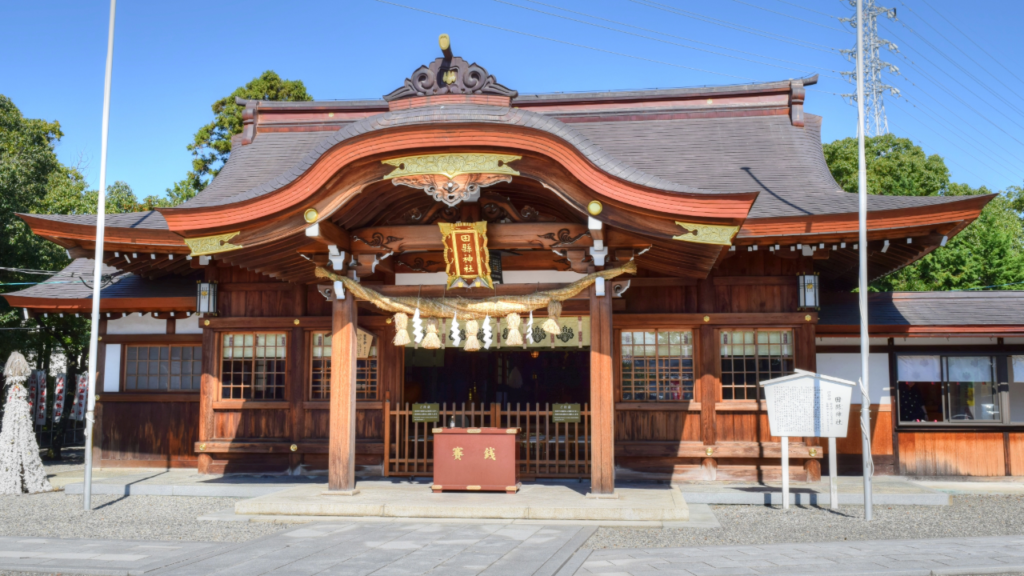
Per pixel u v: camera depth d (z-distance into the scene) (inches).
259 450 467.8
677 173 487.5
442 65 345.4
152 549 278.8
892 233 394.3
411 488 391.9
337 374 370.9
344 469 366.3
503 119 325.7
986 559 256.1
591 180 318.3
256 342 482.3
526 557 255.8
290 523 335.3
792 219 394.6
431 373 673.6
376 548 272.5
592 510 328.2
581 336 447.5
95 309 393.1
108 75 405.1
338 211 339.9
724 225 319.3
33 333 718.5
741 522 337.1
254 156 557.6
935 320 470.0
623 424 442.3
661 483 430.6
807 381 373.1
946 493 390.0
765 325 434.3
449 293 393.1
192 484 433.4
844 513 360.5
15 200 678.5
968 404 486.0
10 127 829.8
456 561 250.2
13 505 398.6
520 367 677.3
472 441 377.1
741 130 527.8
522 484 407.8
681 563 252.7
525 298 360.5
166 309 494.6
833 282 570.9
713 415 435.2
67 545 289.1
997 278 875.4
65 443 866.8
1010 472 478.9
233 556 261.0
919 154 1032.8
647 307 444.1
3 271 677.3
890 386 490.9
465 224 348.2
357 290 367.9
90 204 1010.7
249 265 393.1
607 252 354.0
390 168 327.9
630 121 549.6
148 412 518.6
